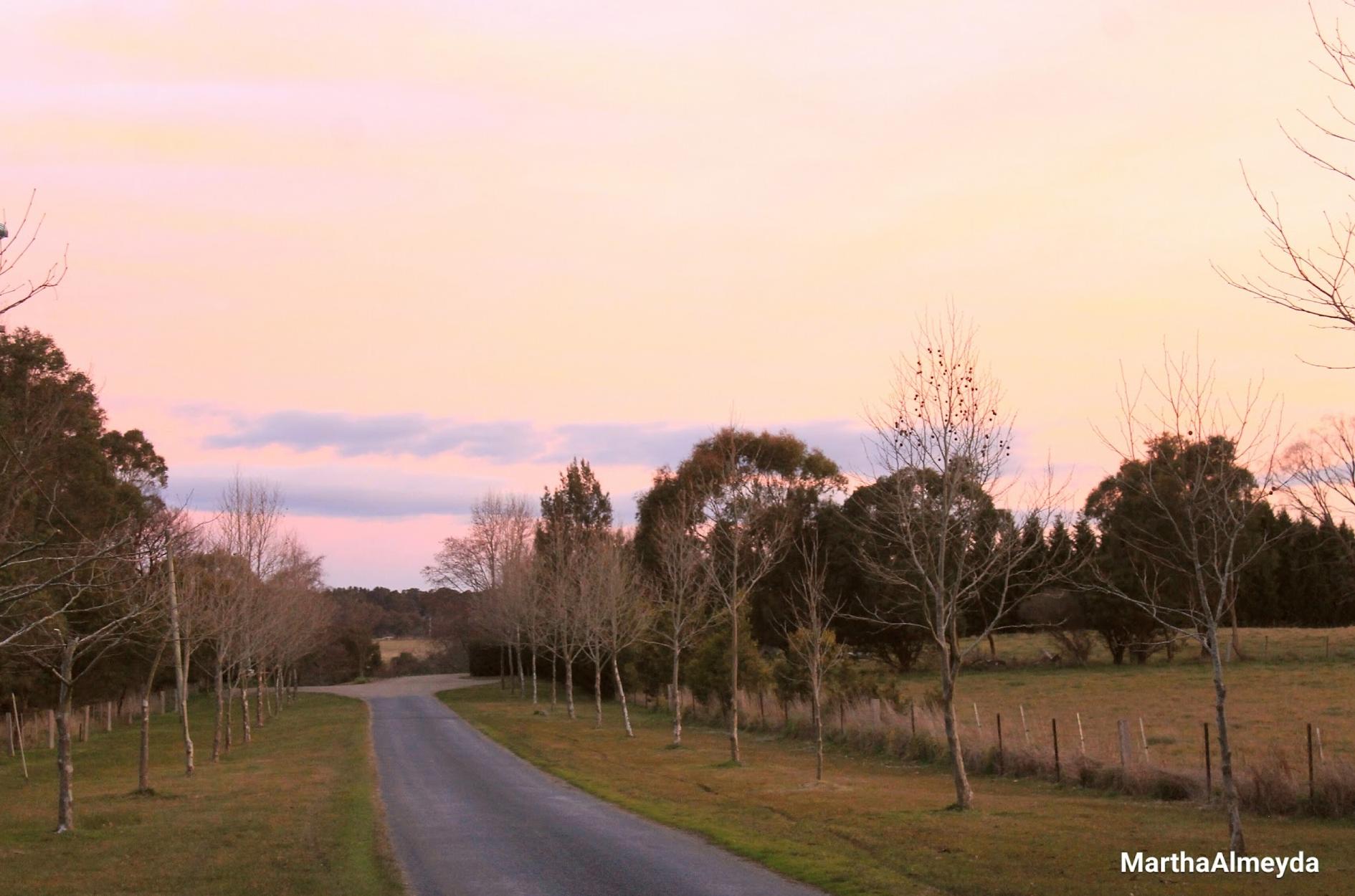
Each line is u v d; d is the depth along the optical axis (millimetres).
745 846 14703
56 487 18031
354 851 14930
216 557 38062
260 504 42281
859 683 36562
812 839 15320
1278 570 63031
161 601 23719
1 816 20109
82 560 13281
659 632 43469
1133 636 57719
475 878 12891
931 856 13664
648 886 12289
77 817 19719
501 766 27906
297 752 34281
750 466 63906
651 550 61875
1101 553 52031
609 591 43219
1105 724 32531
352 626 102000
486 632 80812
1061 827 15961
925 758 27453
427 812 19031
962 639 67312
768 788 21922
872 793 20750
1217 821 16547
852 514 57250
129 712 62125
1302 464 14719
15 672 35719
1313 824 16172
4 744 40750
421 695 73938
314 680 98375
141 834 17203
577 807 19547
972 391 20516
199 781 26188
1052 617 59938
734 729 27562
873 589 57875
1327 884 11742
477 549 80562
